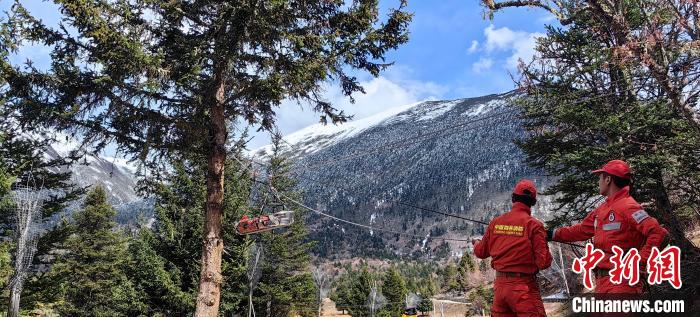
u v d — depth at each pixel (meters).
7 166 14.90
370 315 67.12
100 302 34.75
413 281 120.38
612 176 4.25
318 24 12.17
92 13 9.62
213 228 11.77
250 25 10.90
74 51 10.84
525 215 4.55
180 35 11.62
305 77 11.30
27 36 10.41
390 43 11.88
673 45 8.42
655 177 15.08
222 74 11.68
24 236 14.55
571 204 18.36
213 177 11.98
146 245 24.36
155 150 11.92
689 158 13.65
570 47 15.51
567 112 15.68
